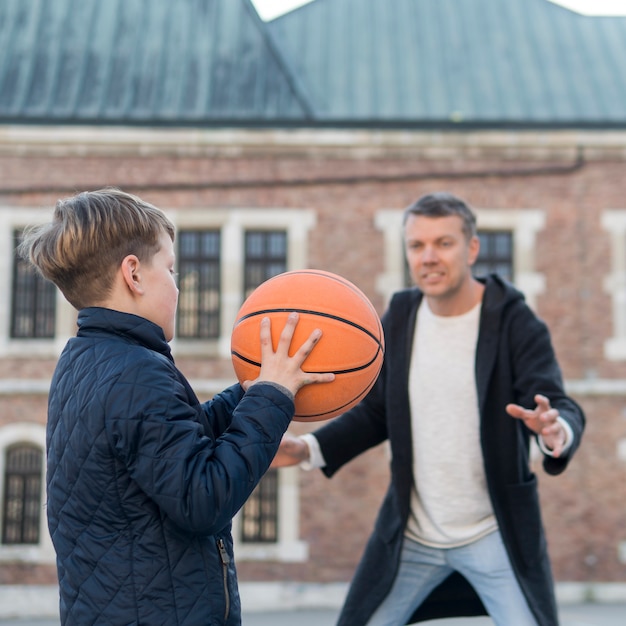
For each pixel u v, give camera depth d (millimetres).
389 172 16609
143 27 19047
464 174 16594
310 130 16484
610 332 16375
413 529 3807
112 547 2139
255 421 2234
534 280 16469
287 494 15898
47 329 16516
